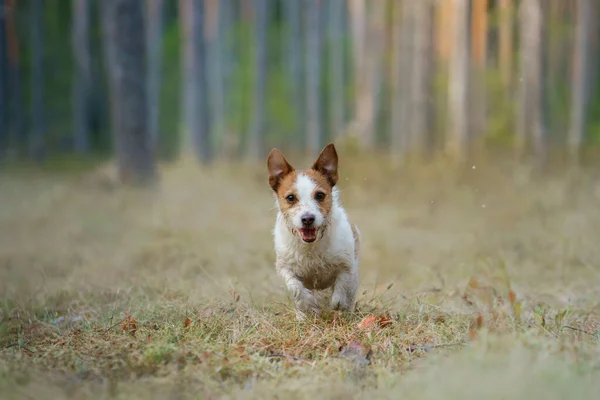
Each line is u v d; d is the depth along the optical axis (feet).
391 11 114.83
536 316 19.92
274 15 181.16
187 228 44.01
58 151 149.59
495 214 45.11
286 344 18.80
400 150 93.45
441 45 94.68
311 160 90.99
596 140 99.35
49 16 154.40
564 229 39.34
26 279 30.96
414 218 46.60
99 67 160.25
